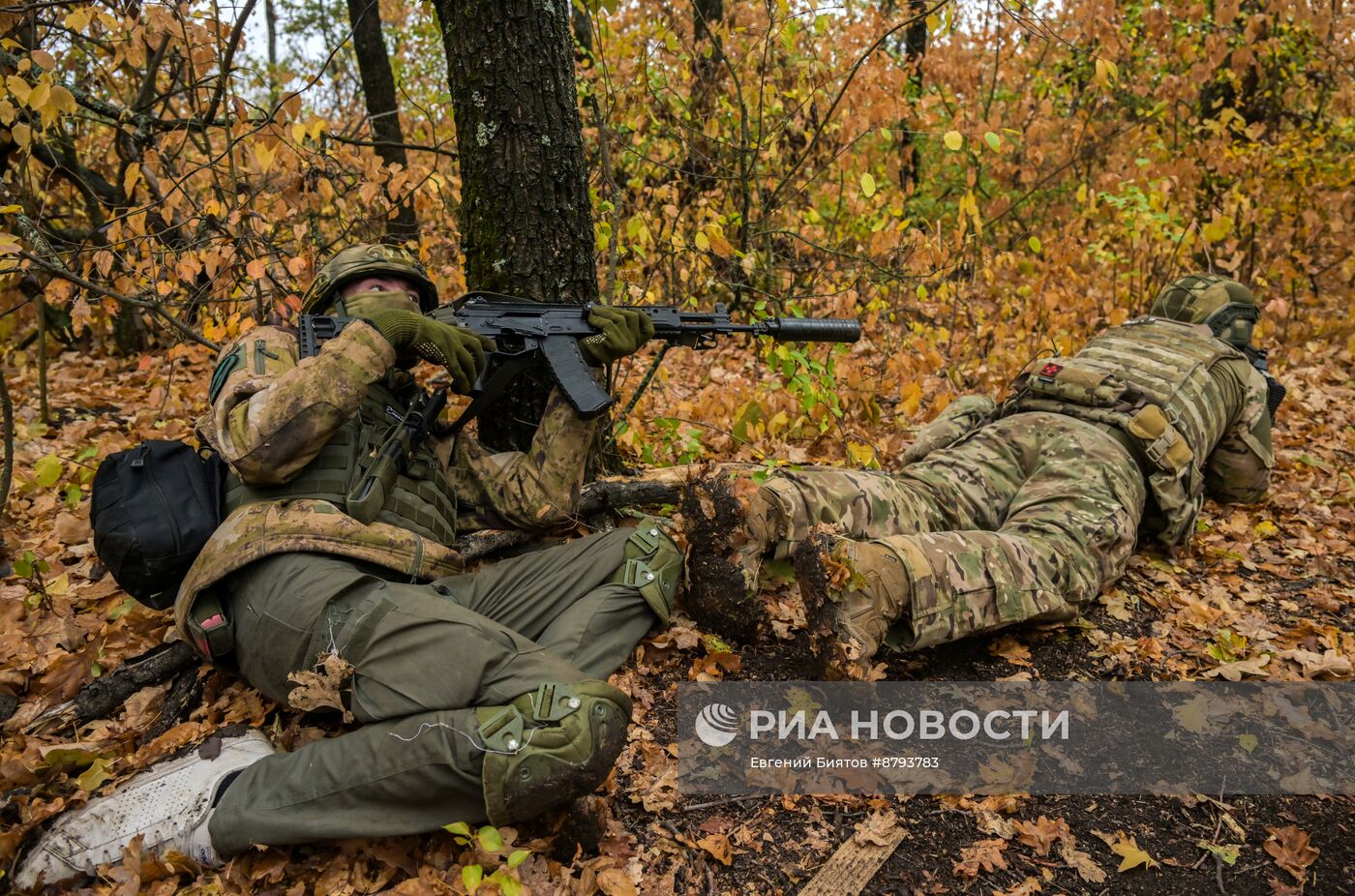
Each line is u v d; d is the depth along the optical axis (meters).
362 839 2.36
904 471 3.82
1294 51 8.13
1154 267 6.57
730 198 5.46
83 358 6.13
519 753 2.18
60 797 2.50
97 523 2.58
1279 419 5.66
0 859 2.33
